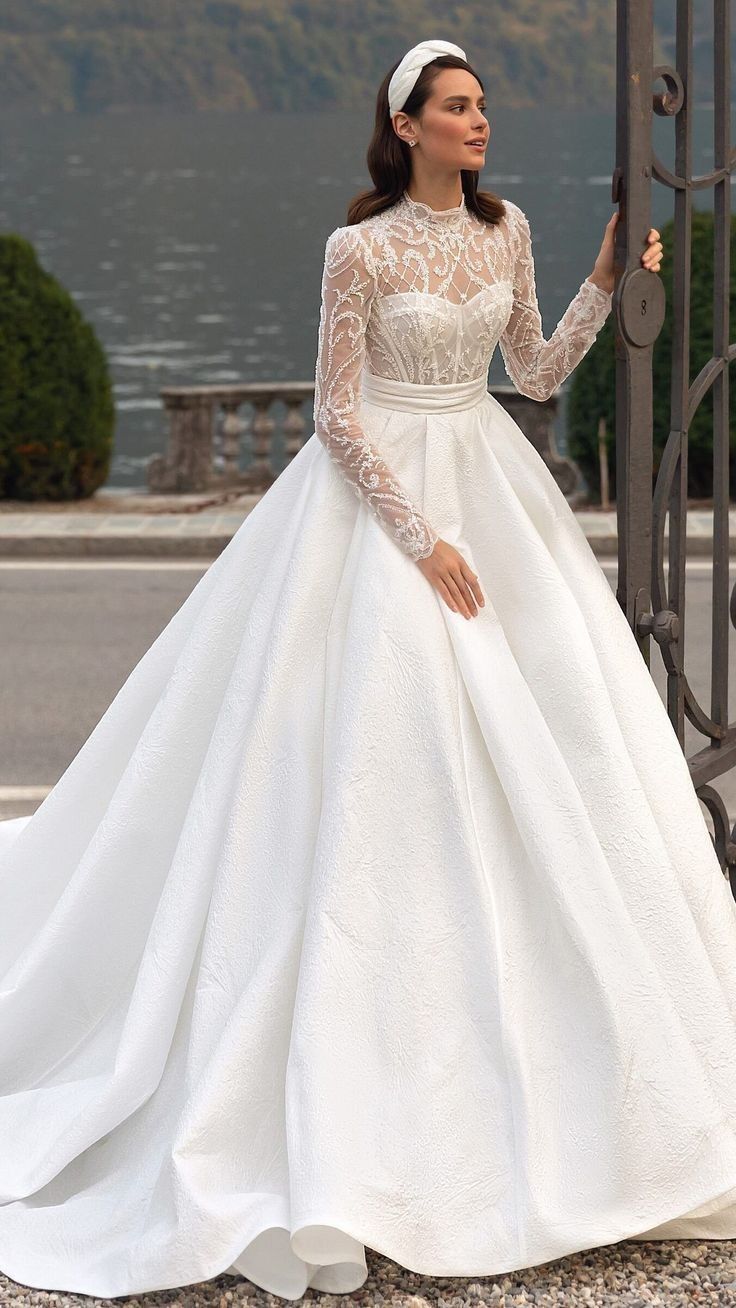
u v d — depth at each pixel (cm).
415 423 303
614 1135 260
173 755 309
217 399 1080
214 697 310
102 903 310
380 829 276
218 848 291
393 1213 255
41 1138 293
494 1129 264
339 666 293
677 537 332
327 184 16188
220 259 9062
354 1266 259
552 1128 265
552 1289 258
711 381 328
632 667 309
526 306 320
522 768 279
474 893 273
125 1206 272
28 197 14112
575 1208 259
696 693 616
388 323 295
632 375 306
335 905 270
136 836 309
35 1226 274
